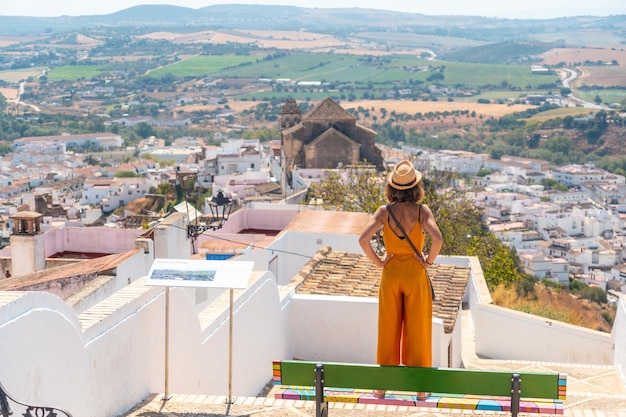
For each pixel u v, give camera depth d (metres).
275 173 91.31
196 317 9.09
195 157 151.12
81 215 108.31
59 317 6.50
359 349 12.68
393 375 6.54
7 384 5.78
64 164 184.38
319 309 12.73
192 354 8.92
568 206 145.75
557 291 58.94
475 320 18.53
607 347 15.66
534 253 102.19
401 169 6.93
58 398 6.44
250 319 10.68
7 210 111.25
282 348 12.30
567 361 16.28
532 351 16.84
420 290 6.96
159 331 8.27
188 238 18.77
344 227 22.09
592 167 190.50
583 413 7.91
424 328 7.02
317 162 75.88
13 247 19.19
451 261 22.34
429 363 7.12
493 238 34.47
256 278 11.10
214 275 7.47
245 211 26.06
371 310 12.58
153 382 8.16
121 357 7.53
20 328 5.93
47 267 19.45
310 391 6.79
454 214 32.84
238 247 19.39
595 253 112.44
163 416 7.50
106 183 128.50
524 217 131.38
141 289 8.11
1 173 161.88
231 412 7.66
